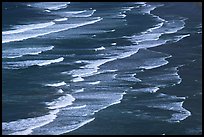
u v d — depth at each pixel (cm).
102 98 4384
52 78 4884
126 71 5119
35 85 4681
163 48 5997
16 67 5200
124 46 6050
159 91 4562
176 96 4447
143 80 4856
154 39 6406
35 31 6762
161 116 4025
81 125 3853
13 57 5534
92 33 6688
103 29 6925
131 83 4762
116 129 3809
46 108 4156
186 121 3938
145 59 5534
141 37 6512
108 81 4819
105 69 5178
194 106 4234
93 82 4784
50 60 5447
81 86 4675
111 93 4506
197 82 4806
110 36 6531
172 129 3806
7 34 6550
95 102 4288
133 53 5753
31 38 6381
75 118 3975
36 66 5241
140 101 4325
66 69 5166
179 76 4972
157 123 3900
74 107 4184
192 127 3844
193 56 5678
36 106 4194
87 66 5262
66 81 4812
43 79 4850
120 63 5378
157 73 5056
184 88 4647
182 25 7225
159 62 5419
